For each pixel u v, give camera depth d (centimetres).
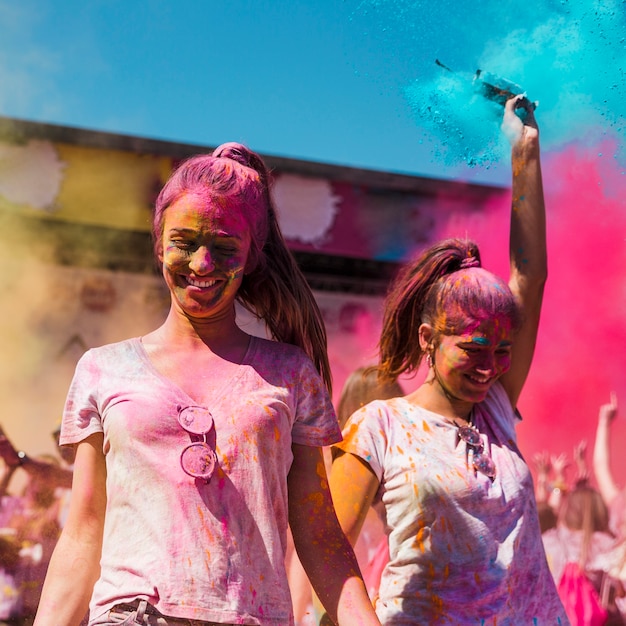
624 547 688
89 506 276
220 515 258
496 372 337
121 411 268
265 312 320
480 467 331
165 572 251
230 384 277
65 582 270
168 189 283
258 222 290
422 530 323
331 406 293
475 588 318
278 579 262
